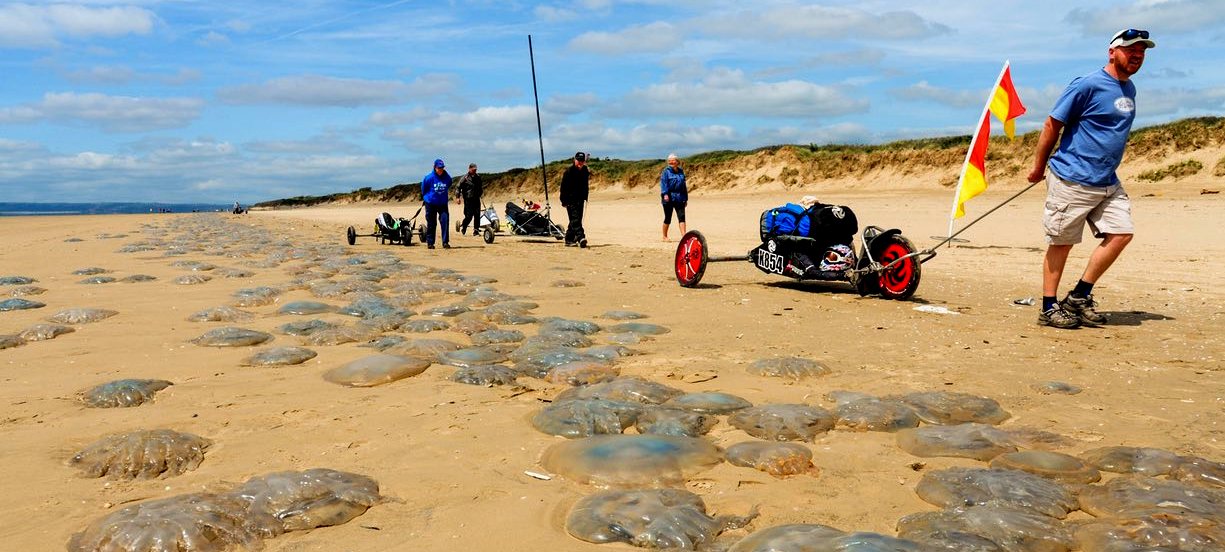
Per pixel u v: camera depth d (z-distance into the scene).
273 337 6.13
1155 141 31.02
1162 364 5.12
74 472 3.31
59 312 7.05
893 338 6.07
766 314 7.20
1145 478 3.07
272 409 4.18
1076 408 4.16
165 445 3.46
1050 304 6.51
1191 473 3.11
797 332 6.33
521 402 4.30
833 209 8.59
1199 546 2.44
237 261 12.76
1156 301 7.48
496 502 2.98
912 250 7.88
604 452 3.35
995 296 8.10
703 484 3.12
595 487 3.12
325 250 14.90
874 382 4.72
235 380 4.79
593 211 31.47
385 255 13.45
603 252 14.02
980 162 9.08
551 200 54.41
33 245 17.62
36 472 3.31
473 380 4.68
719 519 2.79
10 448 3.61
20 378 4.90
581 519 2.75
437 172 15.05
